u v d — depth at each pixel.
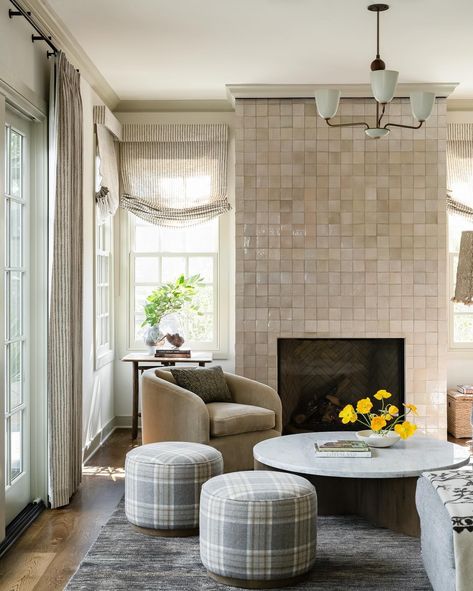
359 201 6.15
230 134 6.75
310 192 6.15
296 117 6.14
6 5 3.76
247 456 4.96
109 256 6.68
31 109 4.20
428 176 6.16
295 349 6.28
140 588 3.22
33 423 4.46
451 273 6.87
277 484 3.41
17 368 4.23
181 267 6.94
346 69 5.59
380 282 6.17
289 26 4.64
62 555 3.66
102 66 5.52
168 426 4.85
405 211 6.17
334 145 6.15
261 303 6.17
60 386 4.45
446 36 4.83
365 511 4.21
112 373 6.79
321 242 6.16
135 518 3.93
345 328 6.17
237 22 4.56
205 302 6.94
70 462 4.64
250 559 3.22
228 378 5.45
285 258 6.17
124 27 4.65
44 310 4.44
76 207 4.75
